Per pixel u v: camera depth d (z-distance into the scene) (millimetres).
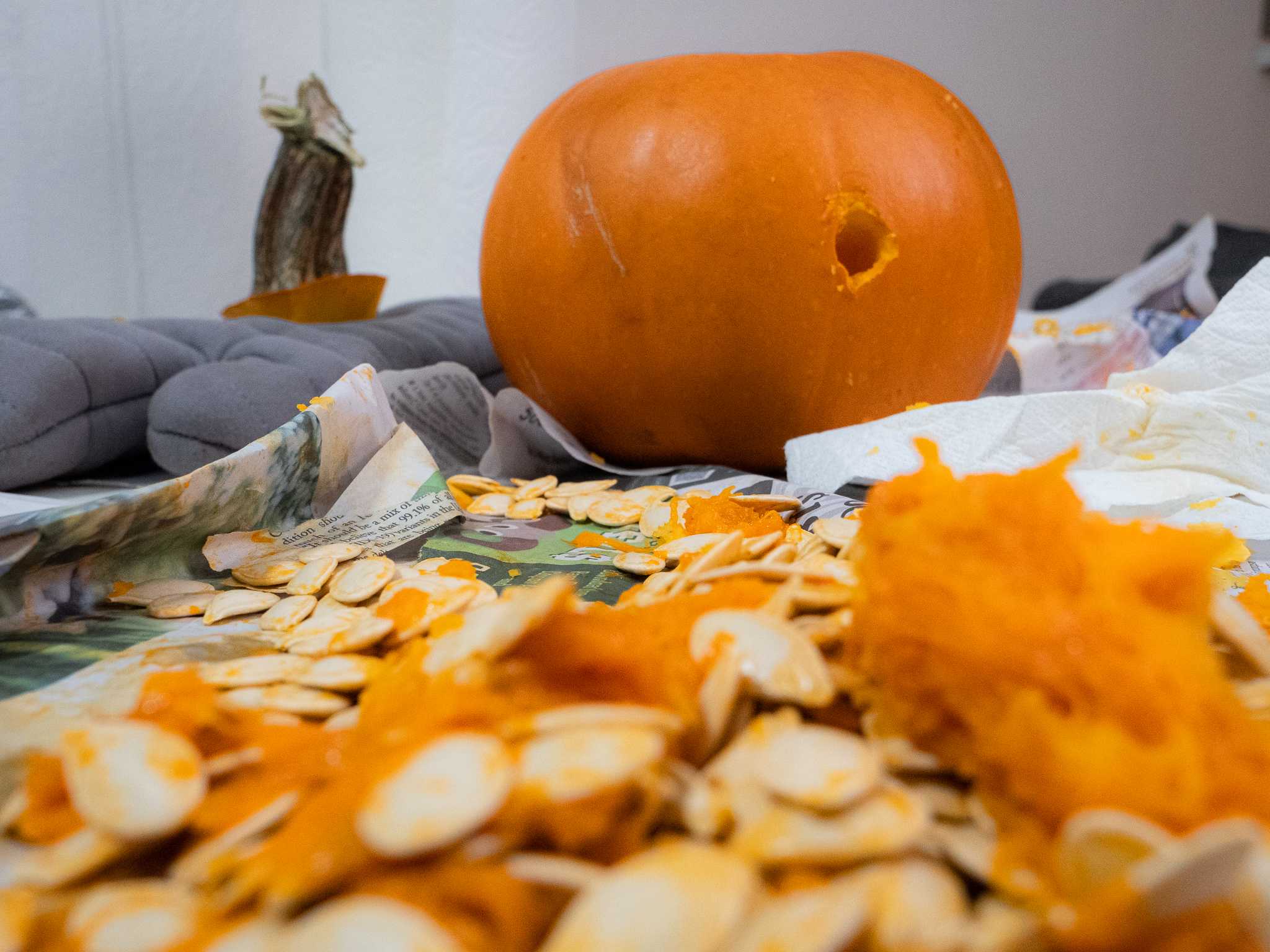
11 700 176
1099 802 121
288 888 119
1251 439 322
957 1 903
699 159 346
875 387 373
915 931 110
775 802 129
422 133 735
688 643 165
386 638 200
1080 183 1042
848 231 382
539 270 380
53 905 125
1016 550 145
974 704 136
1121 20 1018
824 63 380
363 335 413
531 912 118
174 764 140
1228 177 1175
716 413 377
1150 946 104
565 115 387
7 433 323
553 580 155
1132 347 588
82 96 655
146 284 698
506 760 128
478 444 413
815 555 222
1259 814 121
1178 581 145
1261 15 1132
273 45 695
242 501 261
